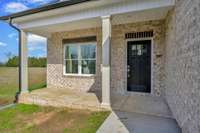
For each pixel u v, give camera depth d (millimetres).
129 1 3947
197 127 2051
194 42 2205
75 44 6969
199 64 2000
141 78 5754
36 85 9188
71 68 7141
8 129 3461
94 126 3369
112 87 6102
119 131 3010
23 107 5082
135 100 4941
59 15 4941
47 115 4277
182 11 2904
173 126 3168
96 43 6426
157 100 4914
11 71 15328
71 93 6156
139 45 5738
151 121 3453
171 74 4000
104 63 4309
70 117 4051
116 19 5039
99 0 3914
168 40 4469
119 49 5973
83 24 5496
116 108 4277
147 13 4355
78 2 4020
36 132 3273
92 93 6168
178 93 3223
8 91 7836
